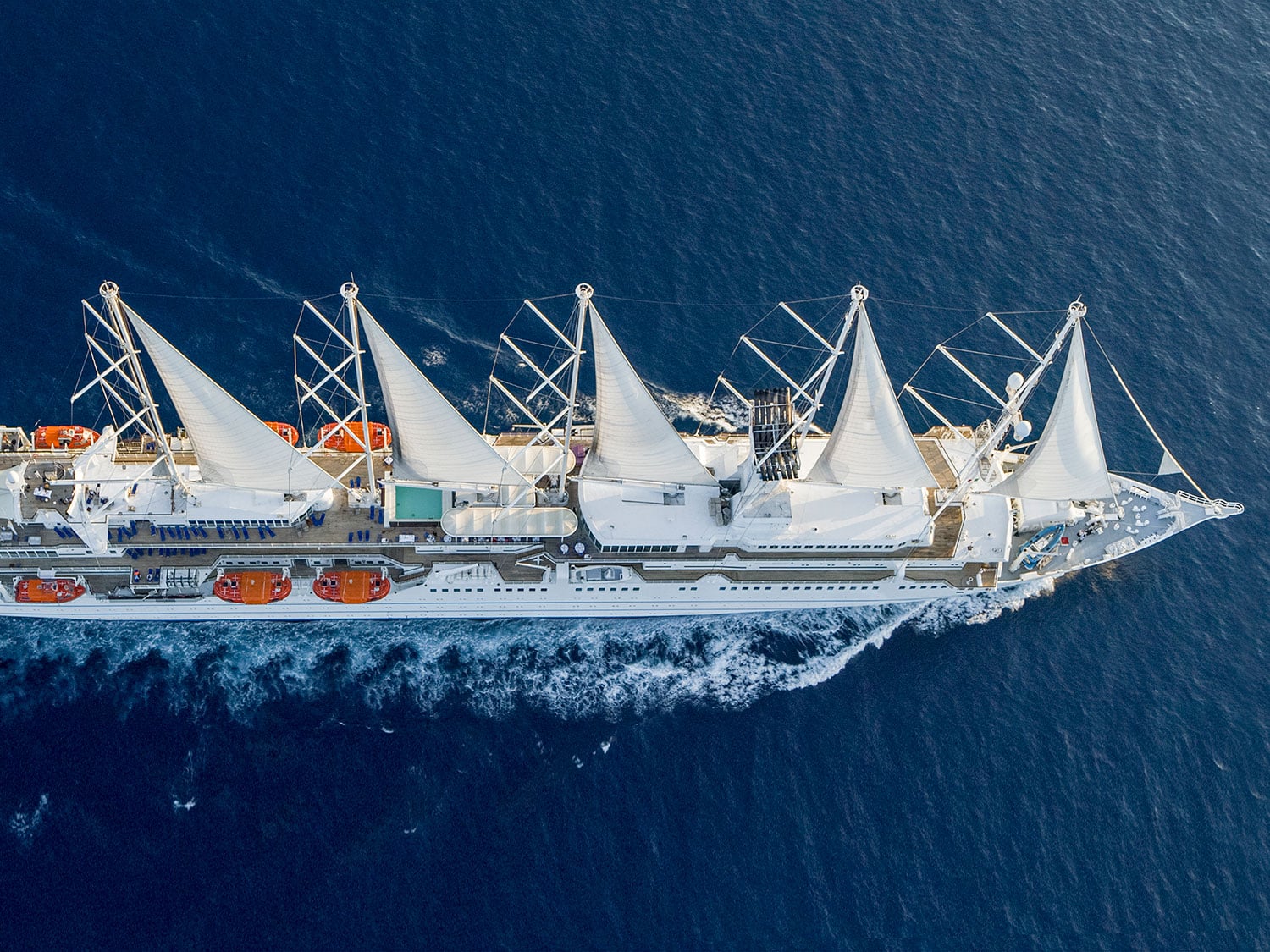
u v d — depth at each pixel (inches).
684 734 3499.0
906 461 3297.2
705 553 3577.8
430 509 3506.4
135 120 4333.2
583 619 3742.6
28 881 3083.2
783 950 3139.8
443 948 3078.2
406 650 3619.6
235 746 3366.1
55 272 4003.4
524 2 4854.8
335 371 3440.0
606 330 2930.6
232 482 3329.2
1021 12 5123.0
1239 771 3484.3
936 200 4525.1
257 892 3117.6
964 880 3277.6
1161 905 3265.3
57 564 3462.1
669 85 4709.6
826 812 3368.6
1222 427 4124.0
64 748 3314.5
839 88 4785.9
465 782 3353.8
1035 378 3319.4
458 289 4146.2
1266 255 4522.6
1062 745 3511.3
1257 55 5083.7
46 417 3779.5
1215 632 3732.8
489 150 4448.8
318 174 4308.6
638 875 3230.8
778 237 4367.6
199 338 3954.2
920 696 3604.8
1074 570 3855.8
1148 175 4677.7
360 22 4685.0
